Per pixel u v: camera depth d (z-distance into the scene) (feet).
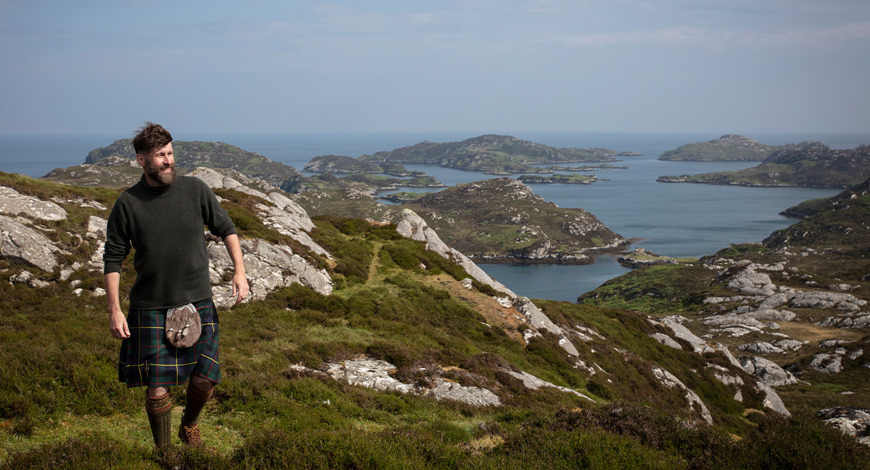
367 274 125.18
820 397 230.89
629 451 26.89
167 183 15.61
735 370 173.78
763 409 158.92
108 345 51.29
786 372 265.34
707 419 129.18
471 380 64.69
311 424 37.04
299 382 46.85
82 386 35.01
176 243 15.60
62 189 97.45
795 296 456.04
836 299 432.25
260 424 35.81
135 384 15.61
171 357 15.72
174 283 15.70
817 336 363.15
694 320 456.86
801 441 30.81
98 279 78.28
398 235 159.94
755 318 424.46
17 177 94.63
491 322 118.21
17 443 26.48
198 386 16.75
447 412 50.72
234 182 144.36
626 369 130.62
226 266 91.15
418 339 86.89
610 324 170.19
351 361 66.69
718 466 28.30
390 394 52.65
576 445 27.07
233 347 61.67
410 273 135.54
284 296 91.20
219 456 19.62
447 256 158.92
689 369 160.86
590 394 100.53
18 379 34.01
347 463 21.65
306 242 122.72
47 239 80.28
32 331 56.13
